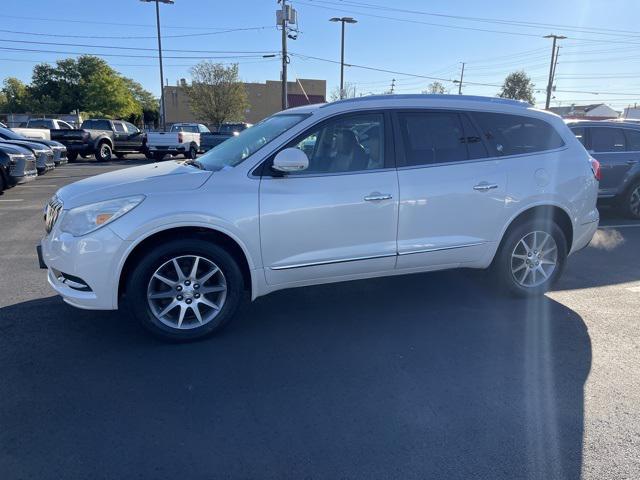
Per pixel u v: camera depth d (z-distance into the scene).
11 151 11.28
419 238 4.30
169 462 2.60
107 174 4.30
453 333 4.15
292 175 3.97
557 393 3.26
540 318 4.45
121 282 3.74
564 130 4.85
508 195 4.50
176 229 3.74
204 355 3.74
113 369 3.53
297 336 4.08
